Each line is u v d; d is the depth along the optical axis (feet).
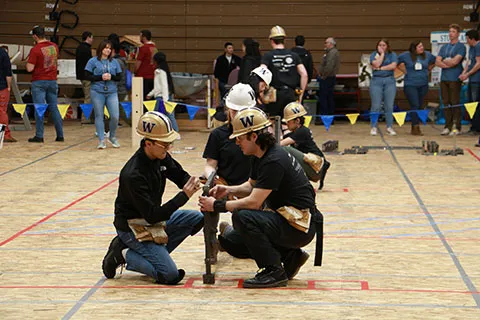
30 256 23.02
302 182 19.49
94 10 70.74
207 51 71.26
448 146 50.34
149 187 19.20
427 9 70.23
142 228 19.62
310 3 70.74
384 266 21.85
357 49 70.90
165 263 19.62
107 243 24.75
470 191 34.60
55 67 51.01
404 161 44.14
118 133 57.57
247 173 22.47
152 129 18.72
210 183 19.92
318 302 18.31
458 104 56.18
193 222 20.77
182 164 42.37
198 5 70.90
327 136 57.06
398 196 33.42
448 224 27.68
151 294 18.99
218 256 23.25
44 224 27.71
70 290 19.40
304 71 37.99
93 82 48.06
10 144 50.78
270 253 19.49
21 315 17.34
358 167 42.01
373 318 17.08
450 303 18.26
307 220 19.42
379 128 62.69
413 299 18.60
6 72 49.88
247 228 19.36
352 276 20.81
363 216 29.14
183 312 17.51
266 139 19.02
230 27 71.10
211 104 61.46
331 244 24.61
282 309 17.72
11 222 28.04
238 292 19.20
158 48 71.36
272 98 33.12
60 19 70.74
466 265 21.95
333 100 64.34
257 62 52.60
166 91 53.57
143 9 70.90
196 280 20.35
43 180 37.52
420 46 56.44
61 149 48.57
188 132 59.52
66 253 23.41
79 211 30.09
